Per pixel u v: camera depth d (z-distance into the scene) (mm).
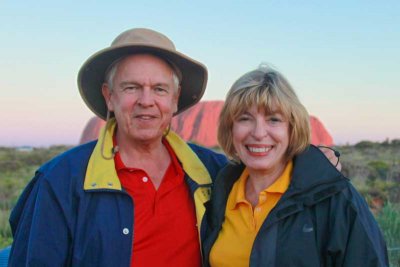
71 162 2701
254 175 2664
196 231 2787
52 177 2604
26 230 2557
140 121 2766
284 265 2293
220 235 2666
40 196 2561
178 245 2711
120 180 2736
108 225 2549
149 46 2701
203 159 3211
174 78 2916
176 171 2916
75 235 2543
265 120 2543
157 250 2646
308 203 2320
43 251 2471
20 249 2531
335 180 2340
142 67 2746
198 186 2877
